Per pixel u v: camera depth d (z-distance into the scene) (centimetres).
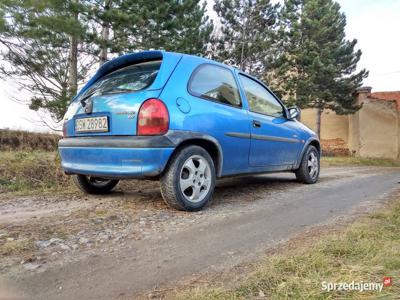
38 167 553
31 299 164
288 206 365
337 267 187
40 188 479
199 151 334
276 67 1791
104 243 238
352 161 1396
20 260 206
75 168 352
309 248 219
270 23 1839
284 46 1783
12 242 233
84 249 227
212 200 396
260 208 354
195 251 226
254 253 221
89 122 341
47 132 949
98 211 325
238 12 1817
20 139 877
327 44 1841
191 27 1305
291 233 263
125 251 225
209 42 1727
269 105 463
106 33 991
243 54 1780
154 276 189
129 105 312
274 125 448
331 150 2019
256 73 1812
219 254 221
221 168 362
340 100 1886
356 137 1927
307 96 1816
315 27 1788
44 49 835
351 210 340
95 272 193
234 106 389
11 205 357
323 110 2039
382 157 1827
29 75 877
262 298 159
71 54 906
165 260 211
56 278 185
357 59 1981
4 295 167
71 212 322
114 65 384
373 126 1869
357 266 187
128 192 439
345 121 2094
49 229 265
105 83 371
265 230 273
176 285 178
